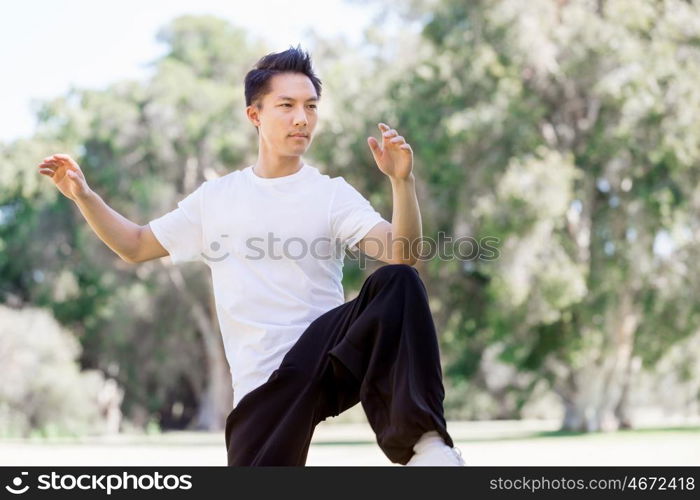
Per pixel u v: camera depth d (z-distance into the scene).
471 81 31.81
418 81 32.91
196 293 47.66
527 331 33.78
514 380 51.31
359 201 4.20
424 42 34.78
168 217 4.39
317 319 4.01
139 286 48.50
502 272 29.64
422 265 33.59
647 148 30.48
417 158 32.62
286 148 4.18
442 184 32.44
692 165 31.00
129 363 50.81
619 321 33.50
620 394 37.50
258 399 3.92
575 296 30.42
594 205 33.34
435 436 3.36
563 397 37.47
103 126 46.00
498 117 30.72
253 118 4.31
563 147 32.91
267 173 4.29
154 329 49.56
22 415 42.22
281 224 4.19
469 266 33.22
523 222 29.14
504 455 19.34
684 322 32.53
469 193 31.00
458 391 58.75
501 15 31.06
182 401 59.12
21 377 42.25
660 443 23.33
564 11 31.67
